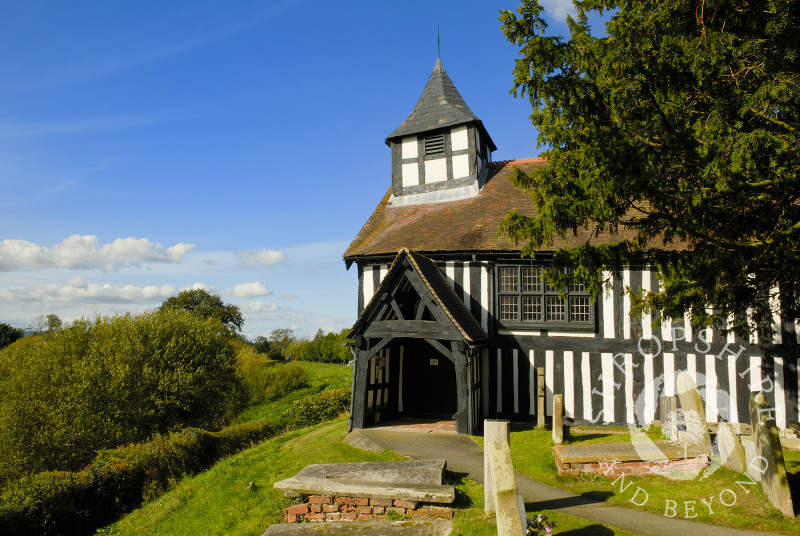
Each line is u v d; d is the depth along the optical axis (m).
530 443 10.21
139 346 19.12
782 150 4.52
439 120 17.20
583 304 12.86
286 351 64.94
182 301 65.75
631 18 5.31
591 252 6.64
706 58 4.79
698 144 5.18
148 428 18.77
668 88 5.19
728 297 6.20
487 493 6.23
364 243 15.27
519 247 13.01
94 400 17.66
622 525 5.95
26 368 18.33
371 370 12.95
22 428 17.22
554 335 12.92
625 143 5.27
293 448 11.05
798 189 4.88
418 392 14.23
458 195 16.78
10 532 9.05
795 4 4.83
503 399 13.07
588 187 5.86
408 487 6.72
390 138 17.89
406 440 10.78
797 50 4.84
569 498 6.98
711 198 5.26
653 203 5.74
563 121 6.17
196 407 20.69
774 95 4.52
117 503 11.24
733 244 5.52
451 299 12.55
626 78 5.23
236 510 7.80
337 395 18.84
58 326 20.12
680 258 6.35
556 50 5.74
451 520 6.25
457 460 9.15
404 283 12.43
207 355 21.55
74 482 10.49
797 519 5.92
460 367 11.40
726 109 4.81
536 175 6.65
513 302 13.37
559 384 12.76
